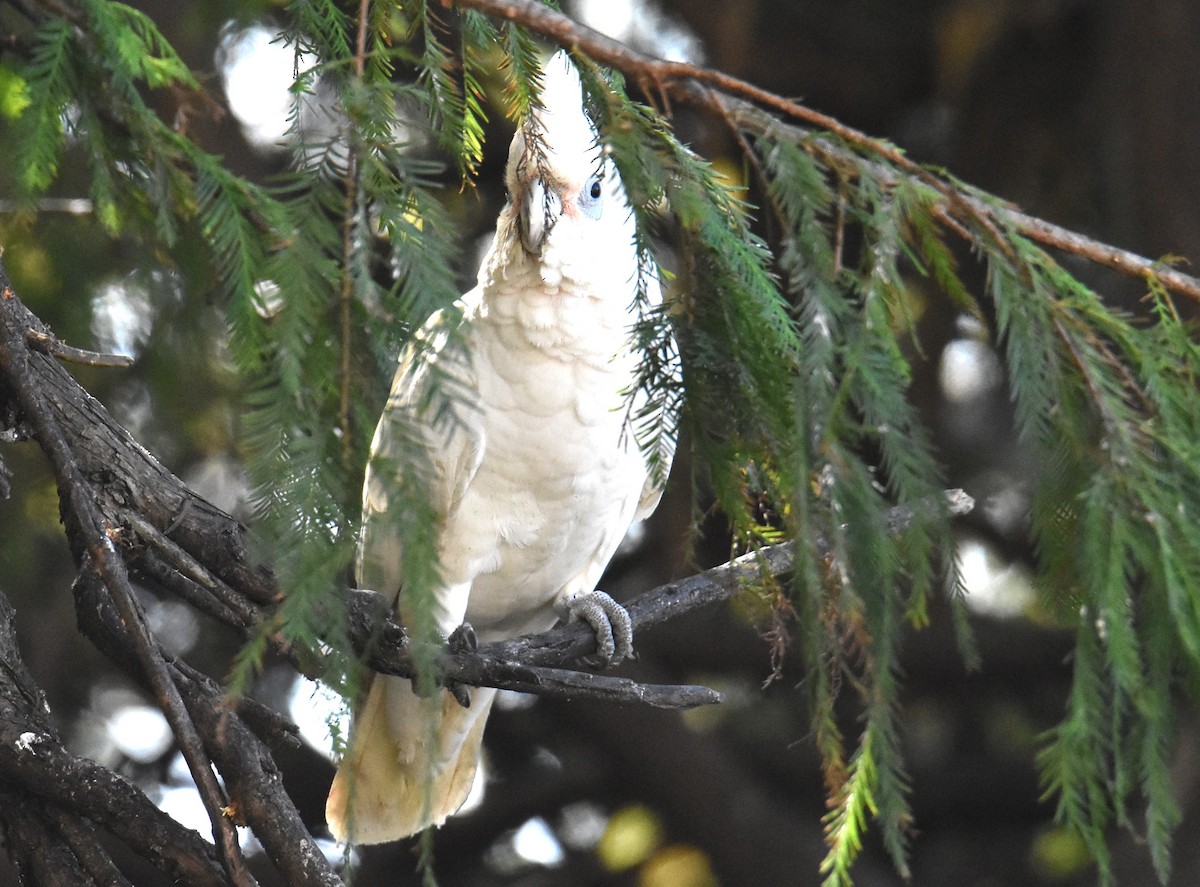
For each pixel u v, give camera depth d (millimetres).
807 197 4246
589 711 12656
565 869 13539
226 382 8383
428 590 3701
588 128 6449
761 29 12500
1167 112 11055
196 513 5043
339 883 4758
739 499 4465
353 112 3908
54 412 5059
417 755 7285
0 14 6402
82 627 5355
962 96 12359
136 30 5051
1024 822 13531
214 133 8844
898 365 4148
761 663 12656
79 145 7066
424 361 3820
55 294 7633
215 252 4555
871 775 4172
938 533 4156
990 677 13078
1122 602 4203
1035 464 4398
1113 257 4742
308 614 3725
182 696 5094
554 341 6645
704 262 4293
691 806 12508
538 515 7020
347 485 3826
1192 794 10672
